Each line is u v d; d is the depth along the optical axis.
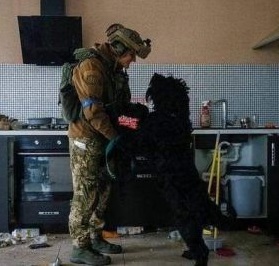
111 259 3.03
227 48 4.25
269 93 4.29
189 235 2.58
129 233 3.67
